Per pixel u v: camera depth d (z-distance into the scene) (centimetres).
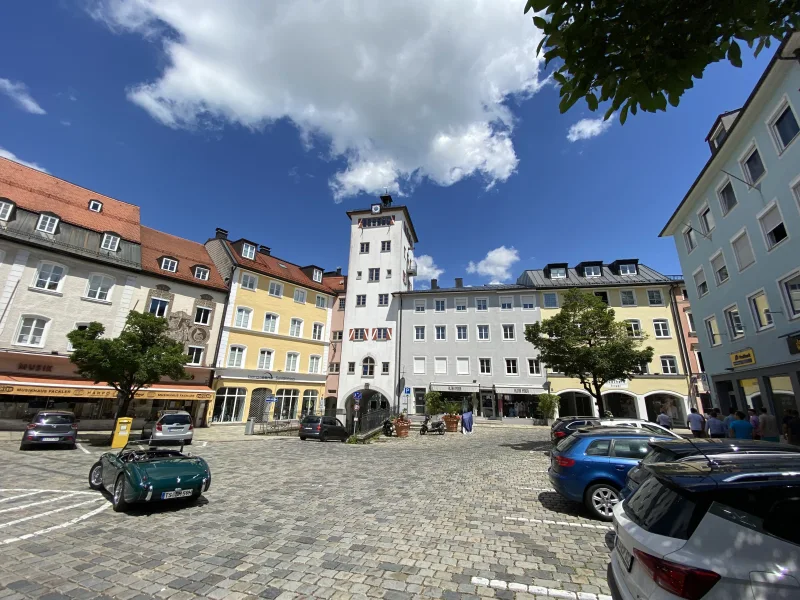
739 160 1627
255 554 531
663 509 273
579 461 720
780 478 252
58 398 2236
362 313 3875
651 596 237
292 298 3694
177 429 1831
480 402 3350
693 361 3114
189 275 3008
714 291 1912
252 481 1014
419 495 862
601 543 571
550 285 3478
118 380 1806
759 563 219
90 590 425
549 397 3116
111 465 841
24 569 475
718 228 1839
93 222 2627
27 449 1514
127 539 587
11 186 2361
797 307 1389
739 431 1149
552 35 316
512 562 505
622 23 303
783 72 1317
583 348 1684
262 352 3331
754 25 297
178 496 741
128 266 2581
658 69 311
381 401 3675
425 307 3747
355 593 425
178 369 1938
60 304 2272
